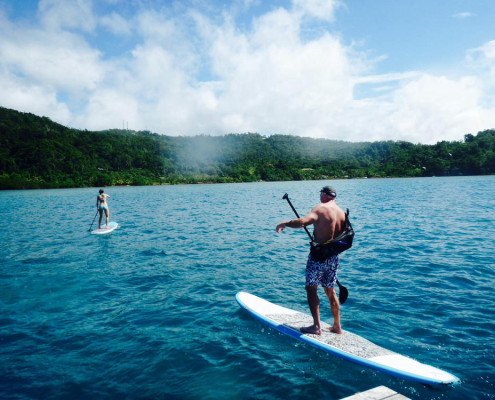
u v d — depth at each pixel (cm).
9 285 686
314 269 414
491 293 581
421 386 335
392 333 446
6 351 420
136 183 11244
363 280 675
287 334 449
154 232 1359
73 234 1337
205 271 778
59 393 333
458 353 391
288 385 341
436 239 1053
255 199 3525
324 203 416
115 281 710
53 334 466
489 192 3344
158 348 422
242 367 375
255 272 762
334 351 395
